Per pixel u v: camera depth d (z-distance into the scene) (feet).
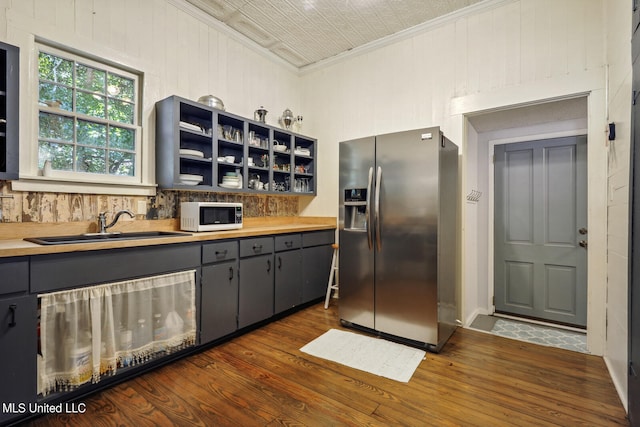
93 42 7.48
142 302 6.44
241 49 11.23
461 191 9.53
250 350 7.81
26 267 5.00
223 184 9.63
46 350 5.23
